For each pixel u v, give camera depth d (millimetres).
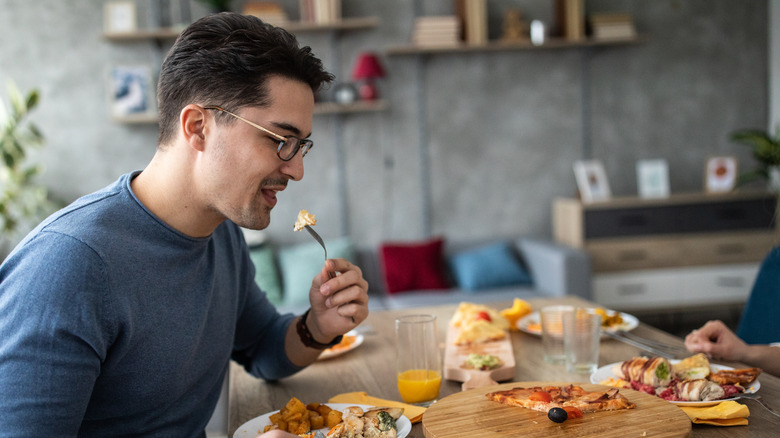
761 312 1539
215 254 1055
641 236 3826
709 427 896
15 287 782
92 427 919
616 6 4223
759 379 1093
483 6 3877
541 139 4188
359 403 1050
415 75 4055
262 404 1128
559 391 947
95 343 802
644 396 935
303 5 3832
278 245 4000
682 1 4270
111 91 3725
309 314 1184
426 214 4102
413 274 3625
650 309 4129
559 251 3490
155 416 973
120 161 3867
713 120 4344
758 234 3879
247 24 888
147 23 3830
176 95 883
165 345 928
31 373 741
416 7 4008
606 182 4207
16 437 719
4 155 3432
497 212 4180
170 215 932
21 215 3770
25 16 3756
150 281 895
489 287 3637
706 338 1254
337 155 4020
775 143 3744
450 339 1454
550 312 1271
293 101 877
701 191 4309
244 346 1291
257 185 894
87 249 817
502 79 4129
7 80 3756
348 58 3982
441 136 4102
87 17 3795
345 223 4035
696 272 3859
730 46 4328
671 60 4285
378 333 1583
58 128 3812
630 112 4266
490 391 988
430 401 1074
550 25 4148
